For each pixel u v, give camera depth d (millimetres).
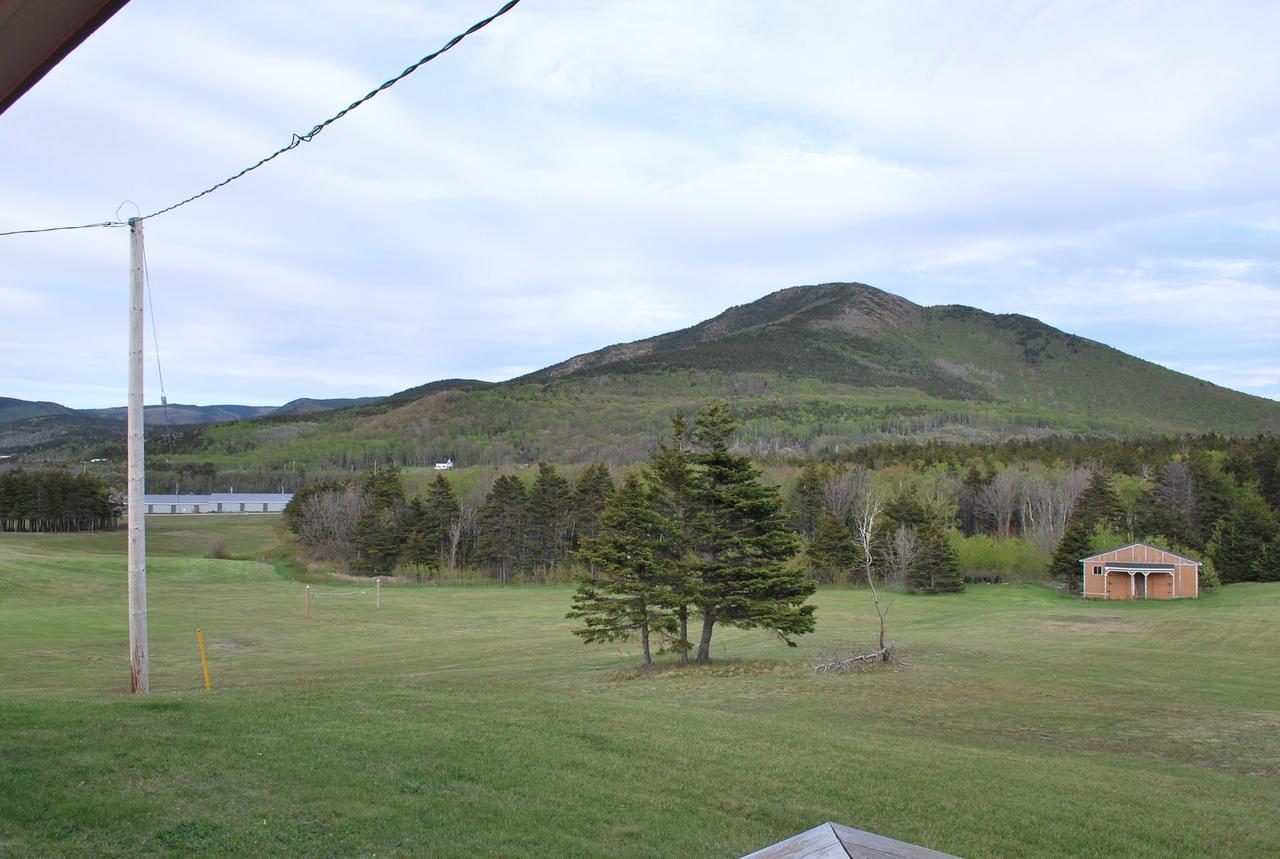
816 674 35125
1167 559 77688
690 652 43250
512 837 9969
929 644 46781
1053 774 17000
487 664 39812
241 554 102188
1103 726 25891
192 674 35125
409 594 75188
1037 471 116500
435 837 9711
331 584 82000
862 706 28500
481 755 13367
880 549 84688
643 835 10633
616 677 35000
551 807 11234
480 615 61625
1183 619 61438
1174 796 16234
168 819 9406
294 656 42562
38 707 14484
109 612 55844
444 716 16188
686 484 38469
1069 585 83062
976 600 75625
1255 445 118062
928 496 104875
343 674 35969
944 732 24500
